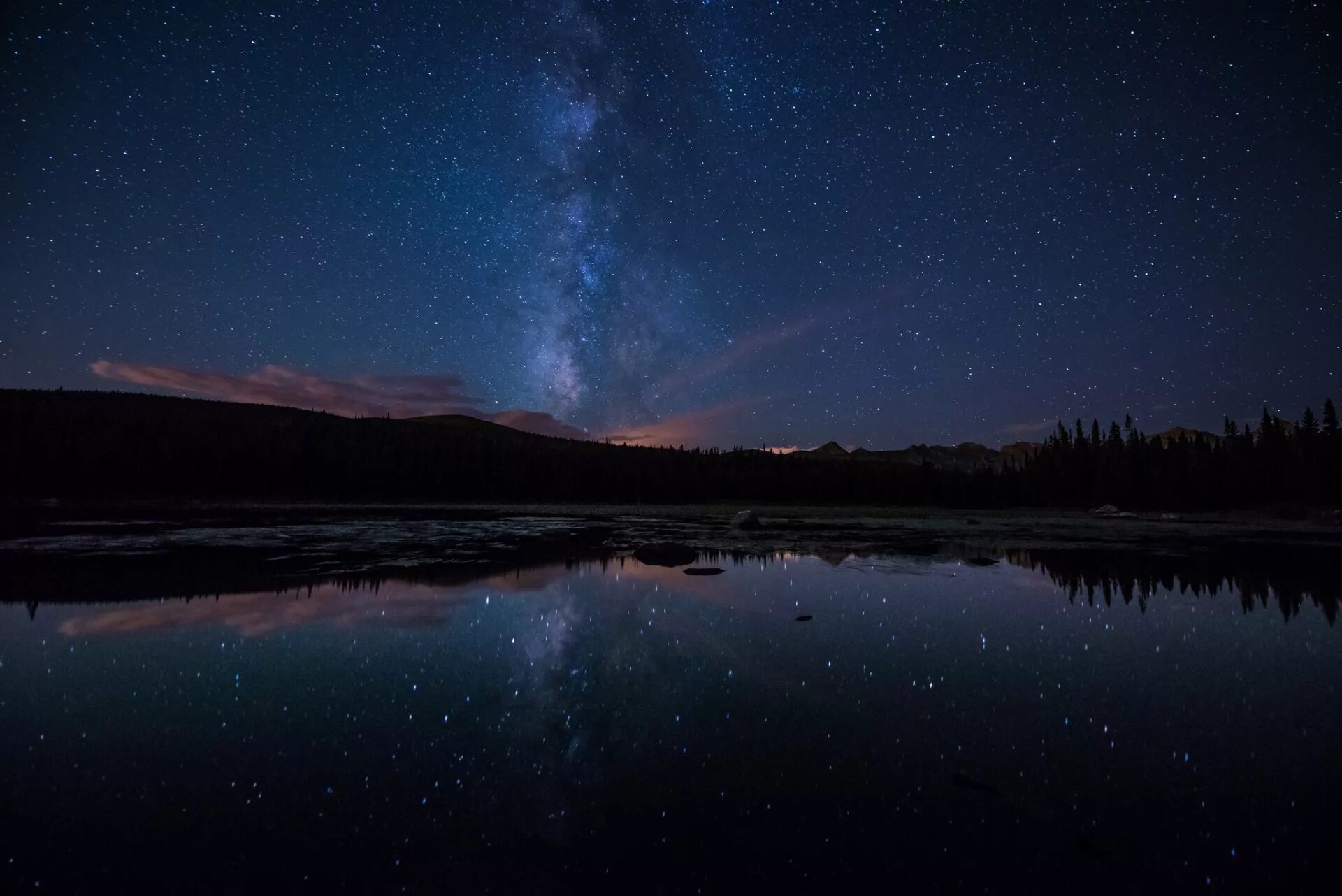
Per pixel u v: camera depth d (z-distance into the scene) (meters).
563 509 58.81
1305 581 14.71
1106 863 3.57
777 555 20.33
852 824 3.99
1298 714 6.07
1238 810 4.22
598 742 5.31
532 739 5.34
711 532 30.61
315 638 8.76
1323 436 62.09
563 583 13.82
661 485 81.00
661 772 4.74
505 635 8.98
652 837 3.82
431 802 4.25
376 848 3.69
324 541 22.92
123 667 7.42
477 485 73.81
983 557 19.86
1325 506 53.19
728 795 4.39
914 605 11.49
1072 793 4.45
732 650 8.32
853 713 6.04
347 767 4.77
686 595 12.44
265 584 13.28
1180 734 5.56
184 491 56.31
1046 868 3.53
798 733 5.52
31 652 8.02
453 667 7.45
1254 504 59.34
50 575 14.26
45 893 3.25
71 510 39.88
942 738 5.43
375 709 6.06
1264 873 3.50
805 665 7.67
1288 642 8.88
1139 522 43.81
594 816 4.07
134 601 11.34
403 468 71.06
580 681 6.98
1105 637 9.11
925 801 4.31
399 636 8.90
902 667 7.58
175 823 3.95
